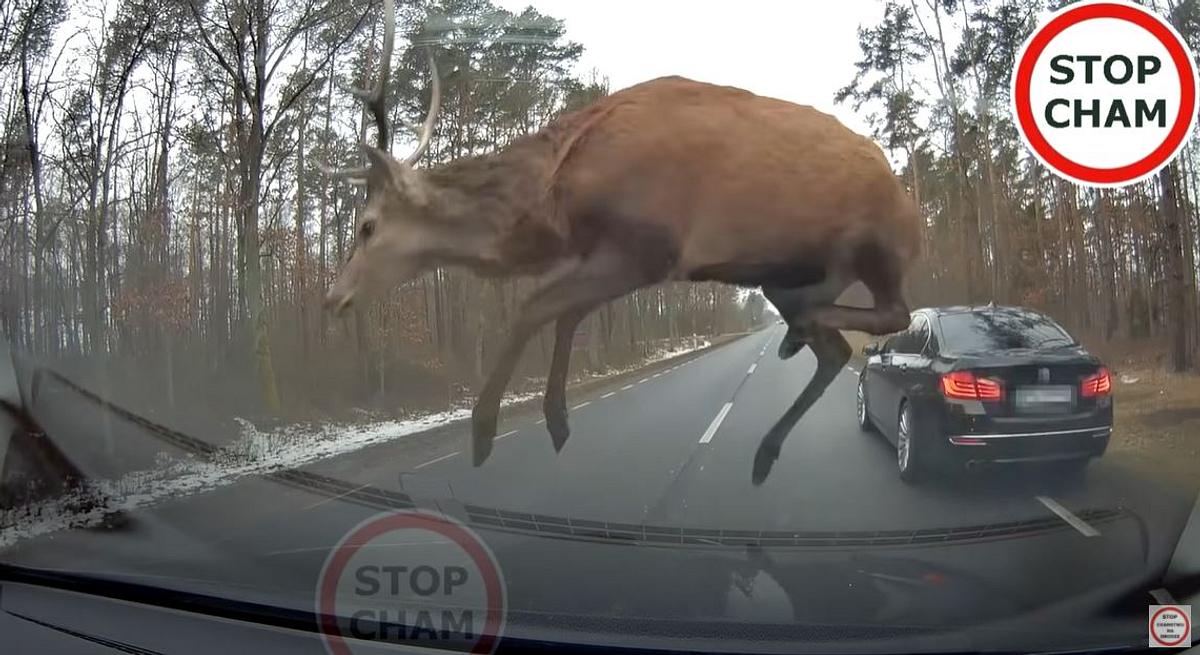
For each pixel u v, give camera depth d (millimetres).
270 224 16891
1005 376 6441
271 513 6676
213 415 12812
